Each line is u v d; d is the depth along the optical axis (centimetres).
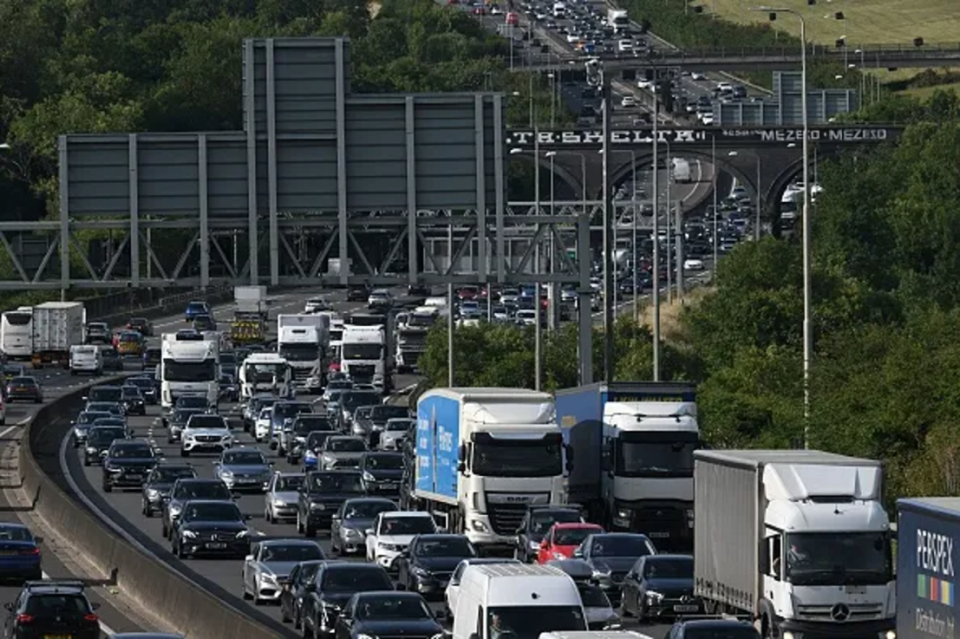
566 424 16950
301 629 11475
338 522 14975
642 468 15738
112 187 17962
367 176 17862
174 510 16088
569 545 13575
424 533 13900
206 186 17900
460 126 17862
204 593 11369
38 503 18238
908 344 16325
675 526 15762
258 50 17788
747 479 11081
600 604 11238
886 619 10756
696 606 11906
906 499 9469
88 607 10662
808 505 10788
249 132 17825
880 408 15800
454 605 10975
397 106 17838
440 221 18025
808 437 16150
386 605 10581
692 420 15950
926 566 9212
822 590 10694
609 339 18775
